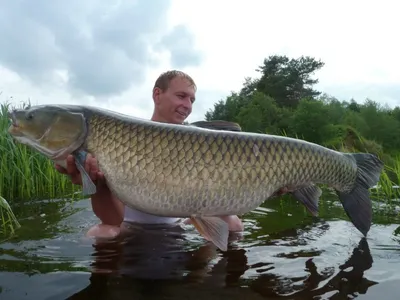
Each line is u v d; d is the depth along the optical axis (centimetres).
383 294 68
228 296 66
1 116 189
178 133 92
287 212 136
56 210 135
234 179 92
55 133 96
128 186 92
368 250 91
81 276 74
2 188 165
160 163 91
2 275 74
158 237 101
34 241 97
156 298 65
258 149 94
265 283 72
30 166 184
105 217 108
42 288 69
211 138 92
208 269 78
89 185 93
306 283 72
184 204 91
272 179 95
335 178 102
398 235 105
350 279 74
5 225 113
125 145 92
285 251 91
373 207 146
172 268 79
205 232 92
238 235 105
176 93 132
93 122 95
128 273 76
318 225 117
